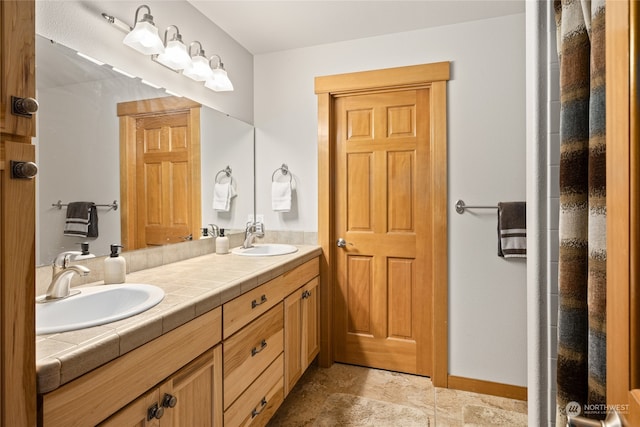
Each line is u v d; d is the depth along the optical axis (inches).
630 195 17.0
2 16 26.8
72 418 32.2
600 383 25.1
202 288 54.9
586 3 30.5
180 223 78.8
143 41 62.6
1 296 26.3
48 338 35.2
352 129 101.7
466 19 88.0
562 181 34.6
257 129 108.0
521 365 86.1
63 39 54.5
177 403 45.3
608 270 19.2
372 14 86.0
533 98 44.0
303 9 84.0
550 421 43.1
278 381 73.9
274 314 72.3
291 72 104.8
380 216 100.1
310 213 103.6
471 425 75.9
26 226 28.0
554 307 42.9
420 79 91.7
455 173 90.0
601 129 24.9
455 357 90.9
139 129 67.9
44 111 51.1
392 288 99.9
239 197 100.7
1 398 26.2
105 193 60.5
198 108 84.7
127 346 37.7
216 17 87.7
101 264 59.9
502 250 83.8
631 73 16.9
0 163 26.1
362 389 90.4
